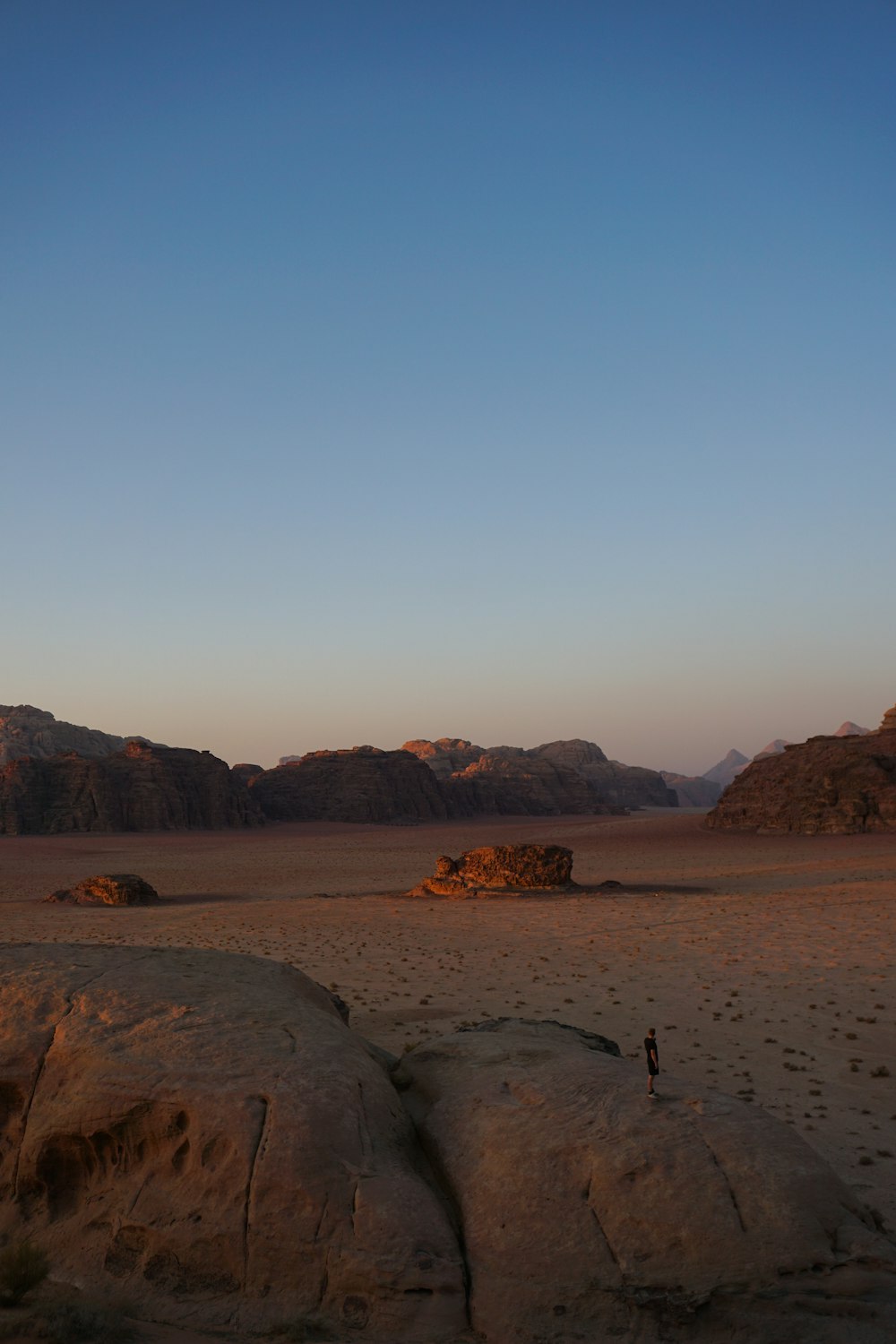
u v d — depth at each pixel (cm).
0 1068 1101
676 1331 835
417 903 5994
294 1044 1104
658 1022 2500
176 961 1357
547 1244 899
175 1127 1012
